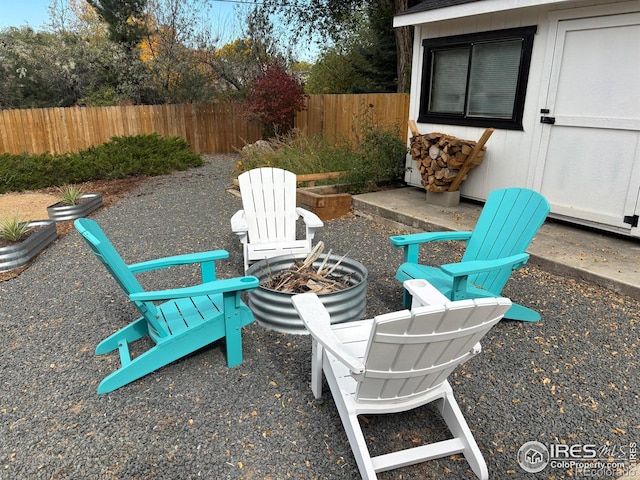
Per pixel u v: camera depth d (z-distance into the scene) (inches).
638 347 102.1
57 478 69.2
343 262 130.0
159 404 85.7
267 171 159.9
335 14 490.0
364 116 302.0
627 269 134.6
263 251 142.3
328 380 79.1
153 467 71.1
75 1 597.0
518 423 80.0
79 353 103.6
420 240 120.8
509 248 115.3
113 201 260.8
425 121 234.8
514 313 110.6
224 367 97.8
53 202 265.6
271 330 112.7
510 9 172.7
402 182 264.8
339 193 244.2
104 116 407.2
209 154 467.2
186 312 100.0
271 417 82.0
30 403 86.4
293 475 69.6
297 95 394.9
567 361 97.6
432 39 223.0
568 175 175.5
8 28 532.4
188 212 232.8
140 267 100.3
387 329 57.1
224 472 70.1
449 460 73.0
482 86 204.4
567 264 139.0
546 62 175.3
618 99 155.9
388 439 77.4
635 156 153.8
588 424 79.4
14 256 155.9
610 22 153.6
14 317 121.2
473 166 209.0
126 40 518.3
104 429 79.4
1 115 367.2
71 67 510.0
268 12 514.9
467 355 71.7
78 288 139.9
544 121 179.3
